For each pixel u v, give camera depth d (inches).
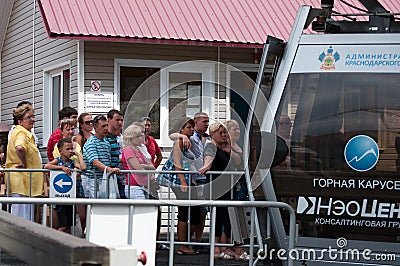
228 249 426.3
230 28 581.3
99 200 328.8
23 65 710.5
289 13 607.8
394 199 343.6
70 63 603.5
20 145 483.5
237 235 369.7
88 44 581.0
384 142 345.4
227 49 606.5
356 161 347.3
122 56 586.9
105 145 462.0
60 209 441.4
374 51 348.5
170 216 450.3
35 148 494.9
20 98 719.7
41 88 669.3
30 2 689.6
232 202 328.2
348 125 349.1
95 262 139.4
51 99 660.7
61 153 467.8
